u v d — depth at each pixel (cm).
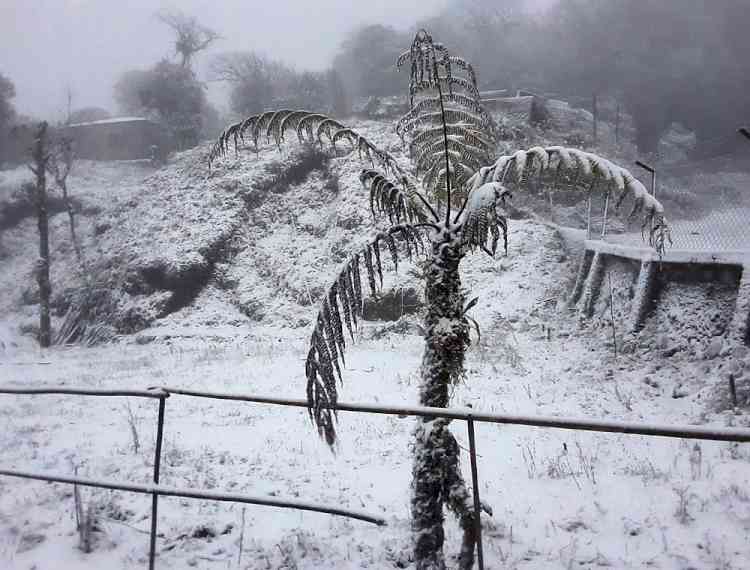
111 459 730
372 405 311
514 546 473
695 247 1481
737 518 499
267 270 2739
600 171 366
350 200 2777
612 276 1656
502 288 1988
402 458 759
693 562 426
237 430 920
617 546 465
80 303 2903
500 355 1456
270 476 684
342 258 2569
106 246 3167
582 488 613
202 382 1376
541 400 1070
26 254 3675
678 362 1255
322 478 680
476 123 417
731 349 1151
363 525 518
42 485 592
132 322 2650
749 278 1202
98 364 1925
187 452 779
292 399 346
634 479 631
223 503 570
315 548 461
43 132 3036
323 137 3155
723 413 933
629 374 1254
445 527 520
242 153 3316
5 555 439
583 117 4497
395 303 2130
